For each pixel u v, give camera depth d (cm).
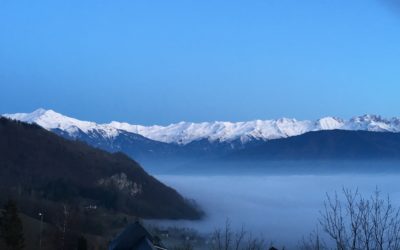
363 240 1369
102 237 9881
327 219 1953
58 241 7844
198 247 7300
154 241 6303
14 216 6562
